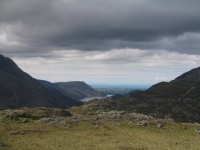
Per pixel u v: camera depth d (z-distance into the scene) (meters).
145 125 63.59
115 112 76.94
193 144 49.22
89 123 64.56
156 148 44.22
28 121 66.19
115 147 43.16
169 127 62.81
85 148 41.72
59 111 114.38
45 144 43.28
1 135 48.28
